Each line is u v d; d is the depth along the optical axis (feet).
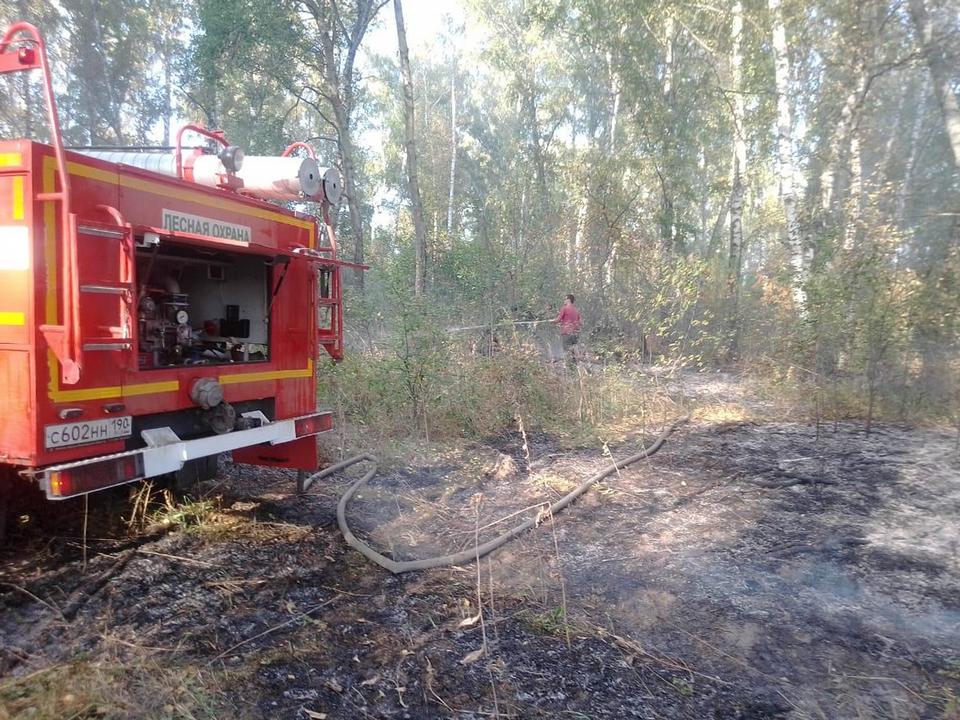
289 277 19.06
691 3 53.88
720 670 12.07
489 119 124.26
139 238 13.85
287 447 20.62
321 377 29.07
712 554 17.26
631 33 58.44
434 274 49.26
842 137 49.42
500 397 31.89
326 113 78.43
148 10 72.90
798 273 36.83
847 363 33.68
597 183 53.93
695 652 12.65
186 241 14.53
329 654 12.13
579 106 96.22
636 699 11.16
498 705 10.88
